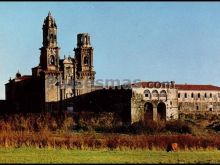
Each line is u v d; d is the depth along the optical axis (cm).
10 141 14562
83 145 14138
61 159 11081
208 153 12800
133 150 13438
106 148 13850
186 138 15325
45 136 15662
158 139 15025
